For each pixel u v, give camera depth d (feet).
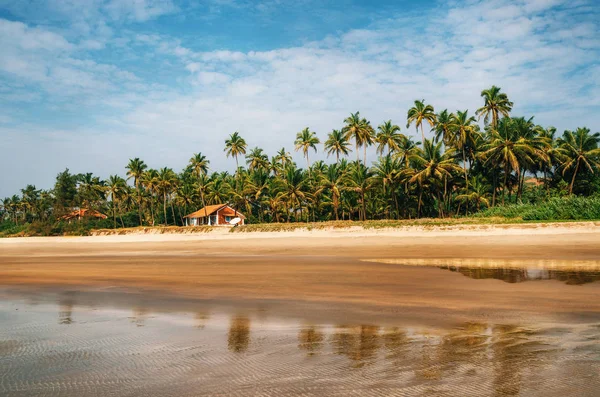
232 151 287.69
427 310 32.40
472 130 199.21
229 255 96.43
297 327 27.63
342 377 17.95
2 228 359.25
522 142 178.40
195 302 37.81
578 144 189.88
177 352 22.36
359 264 68.49
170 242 167.32
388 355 20.92
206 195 301.84
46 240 234.58
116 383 17.99
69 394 16.90
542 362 19.26
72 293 44.45
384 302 35.99
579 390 16.02
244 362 20.36
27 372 19.57
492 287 42.91
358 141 227.40
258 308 34.55
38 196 426.92
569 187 198.59
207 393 16.61
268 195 265.13
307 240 138.10
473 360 19.75
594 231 111.04
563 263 63.77
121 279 55.77
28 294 44.29
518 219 145.28
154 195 331.36
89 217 322.55
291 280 51.06
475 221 147.02
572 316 29.53
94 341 25.00
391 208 241.35
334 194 231.91
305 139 258.78
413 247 101.45
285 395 16.19
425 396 15.74
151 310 34.50
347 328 27.04
